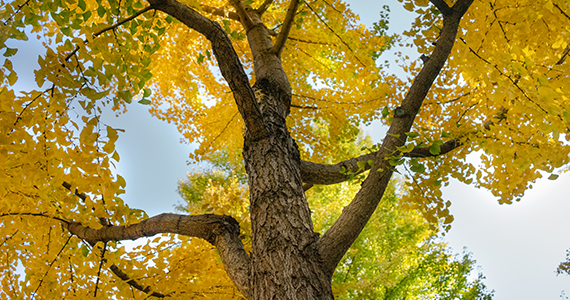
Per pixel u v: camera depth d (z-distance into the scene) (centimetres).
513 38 174
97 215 173
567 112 134
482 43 178
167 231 198
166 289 222
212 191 331
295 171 189
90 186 145
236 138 399
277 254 149
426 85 194
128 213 175
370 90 344
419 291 647
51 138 133
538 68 196
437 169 261
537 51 187
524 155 188
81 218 180
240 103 184
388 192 598
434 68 195
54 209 203
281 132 204
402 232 648
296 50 366
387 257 596
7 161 140
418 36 256
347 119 366
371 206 168
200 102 389
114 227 209
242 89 178
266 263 148
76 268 217
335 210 549
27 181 144
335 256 155
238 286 162
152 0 158
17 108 125
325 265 152
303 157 371
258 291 145
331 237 159
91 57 123
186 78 350
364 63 334
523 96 143
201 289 232
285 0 344
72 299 215
